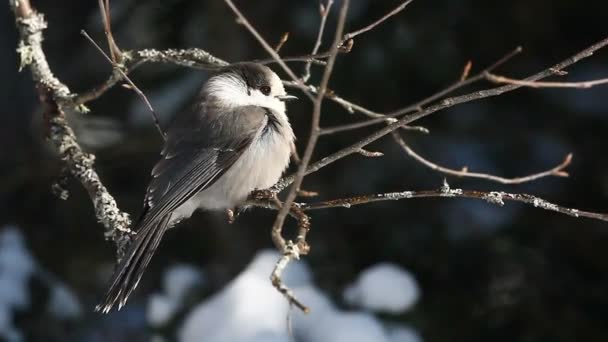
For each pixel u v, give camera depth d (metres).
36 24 7.66
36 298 10.82
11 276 10.80
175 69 12.38
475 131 11.77
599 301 10.80
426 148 11.47
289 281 9.71
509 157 11.72
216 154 7.54
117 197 12.42
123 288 6.05
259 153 7.66
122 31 12.67
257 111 7.80
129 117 12.55
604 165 11.52
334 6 11.05
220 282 11.84
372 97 10.95
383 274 9.50
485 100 11.74
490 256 10.98
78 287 11.93
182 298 10.79
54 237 11.97
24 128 13.30
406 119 5.51
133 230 6.82
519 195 5.88
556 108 11.89
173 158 7.49
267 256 9.98
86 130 12.54
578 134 11.80
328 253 11.12
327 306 9.34
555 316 10.70
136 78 12.43
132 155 12.45
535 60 11.82
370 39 10.94
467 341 10.56
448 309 10.66
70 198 12.09
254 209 12.28
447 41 11.05
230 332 9.38
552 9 11.61
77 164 6.98
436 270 10.93
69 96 7.33
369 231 11.23
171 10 12.23
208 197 7.71
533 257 11.02
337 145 11.16
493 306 10.79
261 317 9.43
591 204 11.36
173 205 7.20
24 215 12.12
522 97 11.84
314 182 11.40
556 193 11.50
